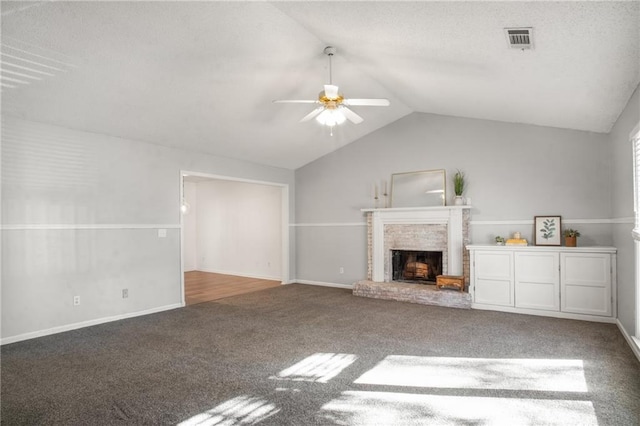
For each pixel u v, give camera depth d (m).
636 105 3.35
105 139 4.97
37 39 3.15
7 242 4.09
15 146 4.18
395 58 4.03
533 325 4.49
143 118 4.78
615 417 2.37
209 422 2.35
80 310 4.65
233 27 3.50
